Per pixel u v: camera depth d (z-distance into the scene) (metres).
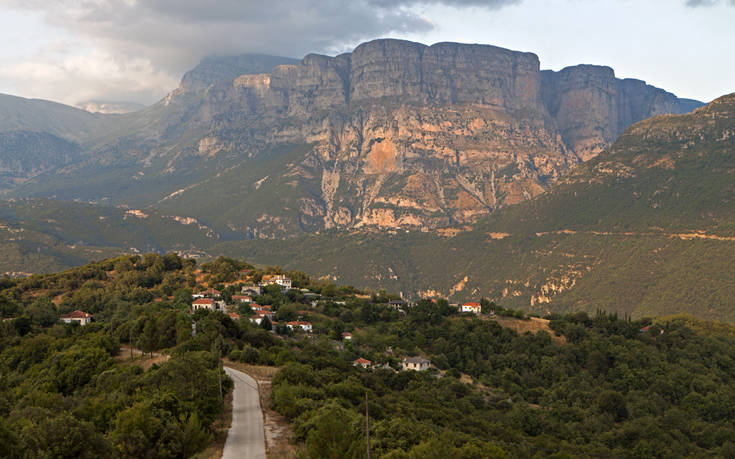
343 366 178.38
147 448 86.50
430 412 153.12
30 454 76.31
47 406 106.31
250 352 161.62
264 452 91.81
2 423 80.38
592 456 164.75
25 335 193.75
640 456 173.00
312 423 96.12
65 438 79.38
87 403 104.50
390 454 91.31
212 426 103.56
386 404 144.50
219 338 169.75
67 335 193.88
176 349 160.00
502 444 148.75
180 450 87.88
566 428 190.00
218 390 111.31
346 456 87.56
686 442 192.25
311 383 132.00
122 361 155.00
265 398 121.94
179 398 100.69
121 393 107.81
